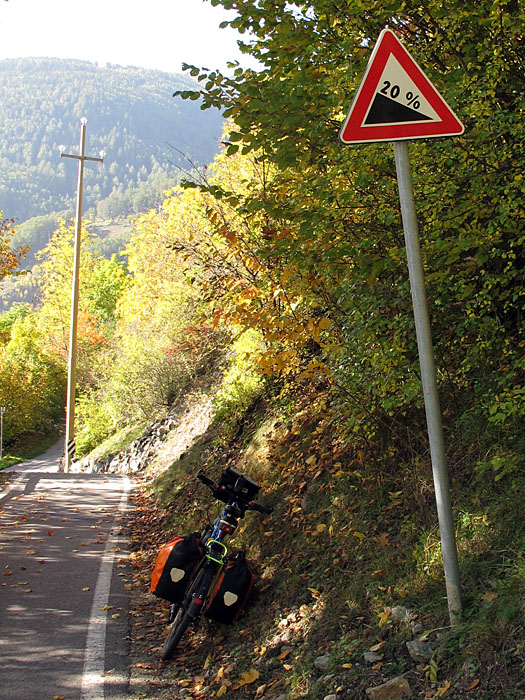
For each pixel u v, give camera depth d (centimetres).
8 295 17950
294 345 657
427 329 378
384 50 368
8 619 614
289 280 607
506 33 459
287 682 421
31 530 1021
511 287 508
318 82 486
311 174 525
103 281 6150
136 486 1653
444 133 369
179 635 521
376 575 471
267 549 632
